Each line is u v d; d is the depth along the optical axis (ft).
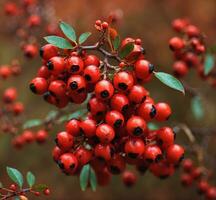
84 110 1.84
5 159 2.84
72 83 1.50
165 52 2.97
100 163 1.62
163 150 1.56
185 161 2.09
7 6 2.45
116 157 1.57
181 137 2.80
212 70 2.13
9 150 2.85
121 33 2.99
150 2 3.10
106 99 1.50
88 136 1.52
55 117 2.02
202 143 2.16
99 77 1.51
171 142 1.55
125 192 2.93
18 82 2.95
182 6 3.08
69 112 2.01
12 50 2.96
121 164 1.57
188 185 2.10
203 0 3.09
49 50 1.57
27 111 2.86
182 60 2.04
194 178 2.09
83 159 1.54
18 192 1.58
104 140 1.50
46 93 1.61
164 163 1.65
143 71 1.52
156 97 2.92
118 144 1.56
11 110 2.20
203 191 2.07
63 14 2.94
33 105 2.89
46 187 1.58
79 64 1.51
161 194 2.93
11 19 2.79
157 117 1.54
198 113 2.21
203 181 2.08
